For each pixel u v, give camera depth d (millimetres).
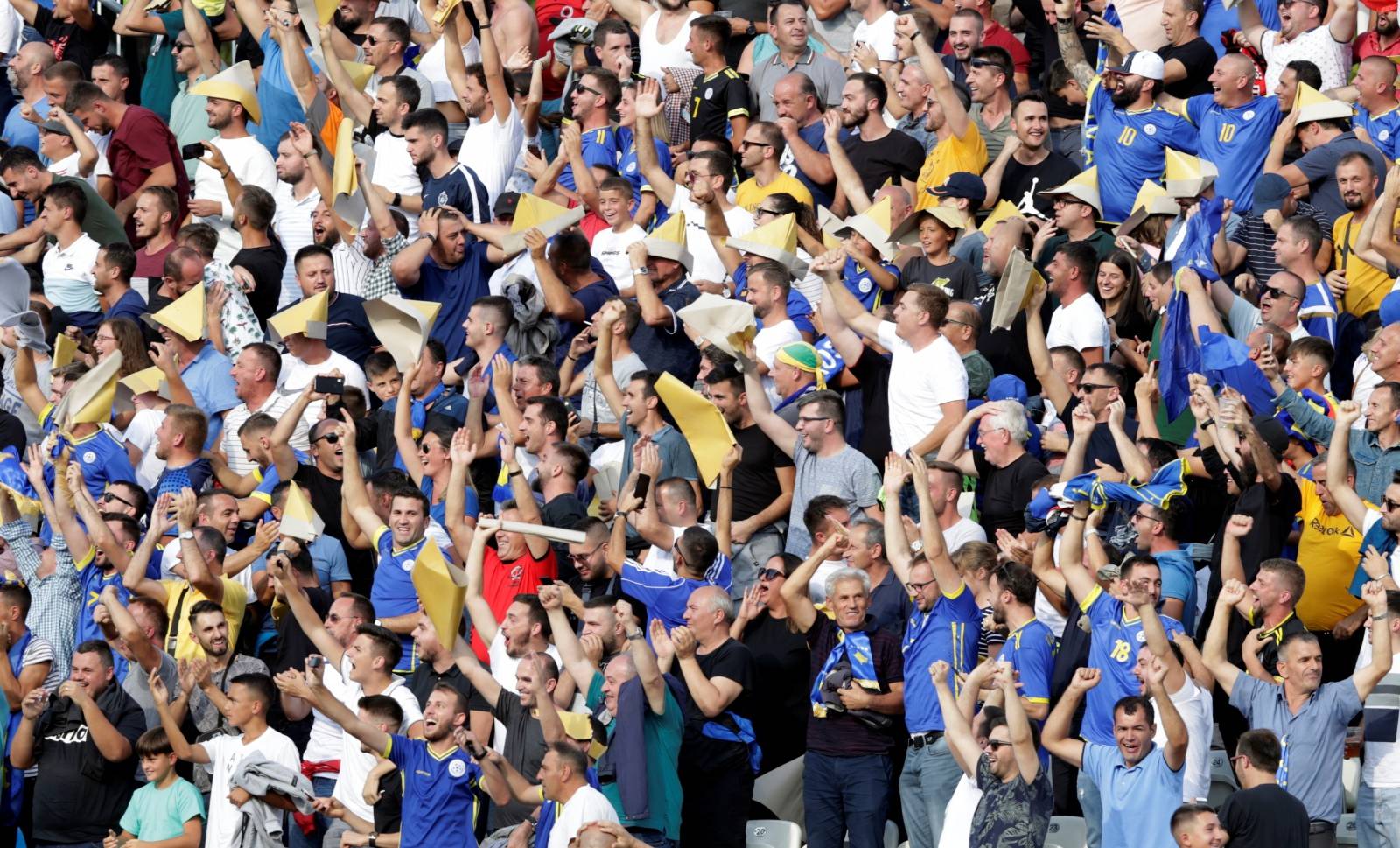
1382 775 41438
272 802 46969
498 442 53344
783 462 51031
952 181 58406
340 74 68062
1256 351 48938
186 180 68500
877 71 62750
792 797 46281
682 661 43906
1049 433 50062
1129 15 66750
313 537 49344
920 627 44344
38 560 52875
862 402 52875
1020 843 39781
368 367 56219
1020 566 43719
